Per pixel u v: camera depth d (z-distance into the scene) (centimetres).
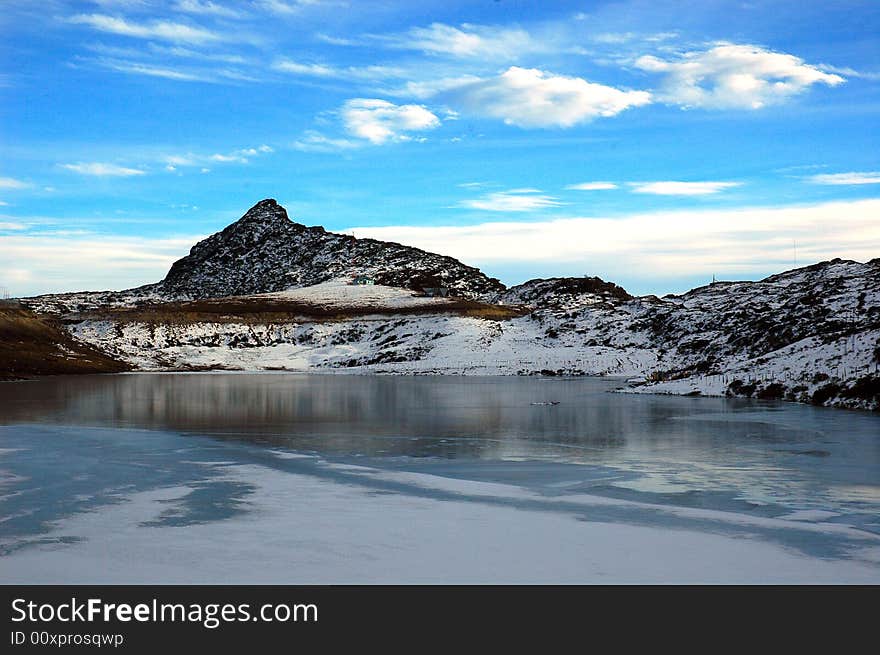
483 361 8912
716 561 1412
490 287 19875
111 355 10181
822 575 1340
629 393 5572
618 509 1806
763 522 1678
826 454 2623
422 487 2072
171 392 5838
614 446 2855
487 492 2008
